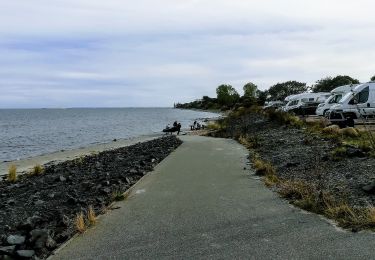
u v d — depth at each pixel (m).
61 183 12.73
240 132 27.00
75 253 5.94
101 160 18.73
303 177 10.24
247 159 15.17
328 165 11.06
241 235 6.36
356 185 8.62
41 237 6.40
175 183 10.93
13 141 42.28
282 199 8.62
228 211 7.83
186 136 31.14
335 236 6.07
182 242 6.19
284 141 18.08
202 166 13.84
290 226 6.69
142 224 7.22
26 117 142.25
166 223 7.22
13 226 7.70
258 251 5.64
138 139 37.44
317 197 8.09
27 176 16.33
